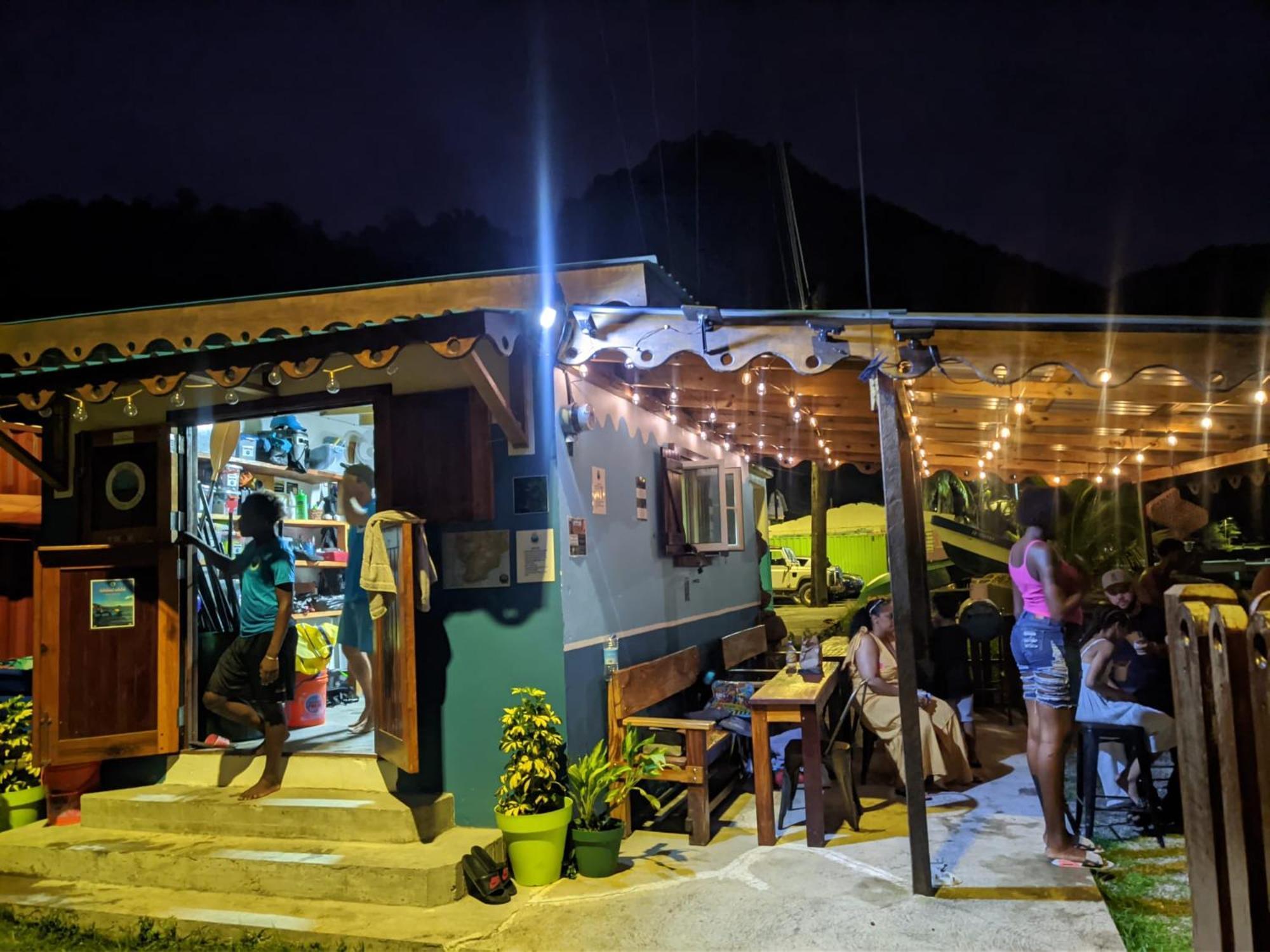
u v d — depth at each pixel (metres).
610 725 6.04
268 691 5.92
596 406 6.60
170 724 6.41
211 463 7.82
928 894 4.68
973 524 25.23
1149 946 4.11
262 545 6.13
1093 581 18.84
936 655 7.77
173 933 4.82
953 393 6.11
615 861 5.33
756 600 11.84
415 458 5.93
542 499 5.71
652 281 5.83
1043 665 5.13
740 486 8.95
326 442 10.04
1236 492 14.17
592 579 6.22
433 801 5.52
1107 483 11.34
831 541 32.09
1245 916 2.32
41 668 6.17
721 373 6.84
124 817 5.99
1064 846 5.11
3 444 6.50
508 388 5.69
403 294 5.70
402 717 5.28
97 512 6.74
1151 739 5.70
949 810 6.28
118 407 6.71
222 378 5.38
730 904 4.71
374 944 4.45
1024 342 4.50
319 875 5.02
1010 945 4.07
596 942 4.32
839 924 4.38
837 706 7.98
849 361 5.95
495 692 5.67
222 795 5.95
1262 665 2.28
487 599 5.75
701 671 8.75
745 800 6.86
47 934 4.95
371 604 5.71
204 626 7.08
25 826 6.25
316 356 5.14
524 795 5.25
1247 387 5.21
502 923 4.59
